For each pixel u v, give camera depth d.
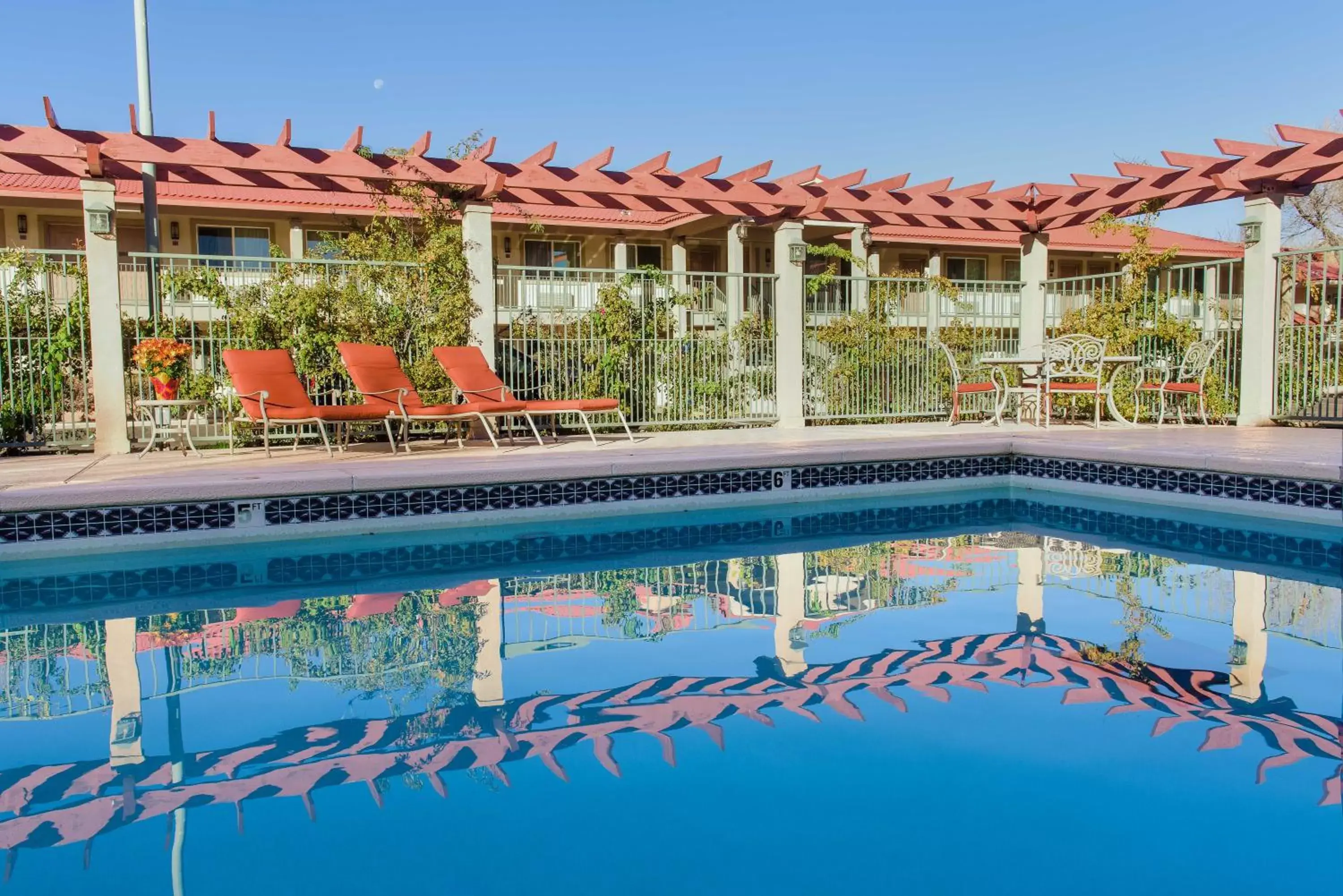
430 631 3.60
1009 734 2.46
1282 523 5.91
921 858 1.82
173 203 15.92
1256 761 2.28
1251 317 10.09
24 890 1.69
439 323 9.39
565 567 4.88
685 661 3.16
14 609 4.02
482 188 9.34
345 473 5.83
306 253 17.55
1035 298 12.55
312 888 1.70
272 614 3.91
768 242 21.22
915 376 12.01
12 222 16.92
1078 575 4.59
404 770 2.26
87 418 8.47
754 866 1.79
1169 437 8.26
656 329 10.73
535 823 1.98
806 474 7.13
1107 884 1.71
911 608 3.92
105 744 2.45
